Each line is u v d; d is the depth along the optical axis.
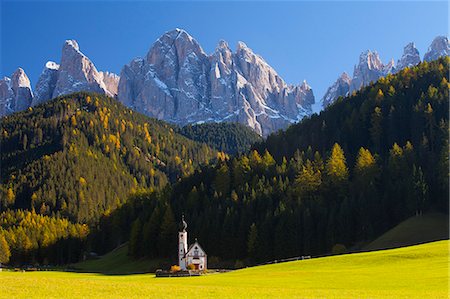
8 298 48.81
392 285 58.59
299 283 65.00
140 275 114.06
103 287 58.62
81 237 196.12
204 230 144.00
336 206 135.75
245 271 92.81
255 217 141.38
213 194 168.12
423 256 77.94
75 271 143.12
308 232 128.50
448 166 132.25
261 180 159.00
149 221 154.50
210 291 55.91
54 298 48.97
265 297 50.44
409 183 132.38
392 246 115.06
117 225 191.75
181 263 130.00
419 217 127.62
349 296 50.19
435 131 159.12
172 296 51.44
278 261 122.00
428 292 51.97
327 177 149.12
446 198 129.88
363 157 146.38
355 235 128.62
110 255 171.75
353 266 78.88
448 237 113.00
